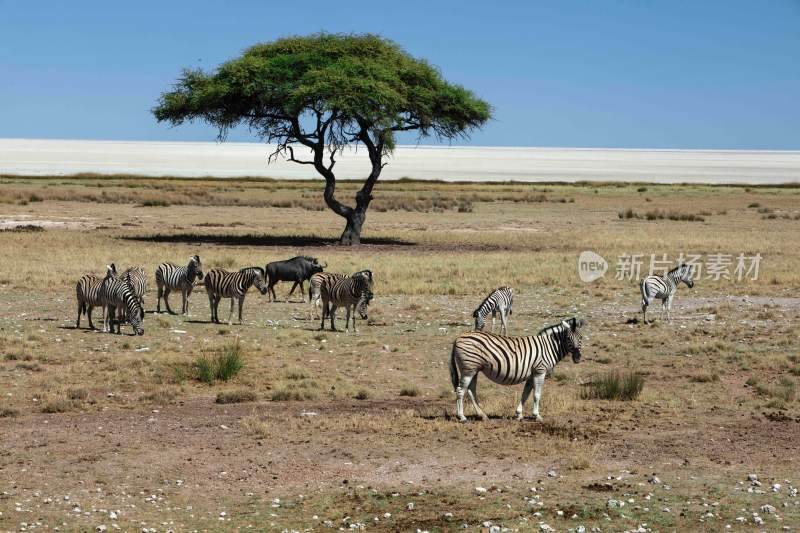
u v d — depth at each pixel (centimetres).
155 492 1130
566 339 1442
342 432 1393
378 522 1024
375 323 2495
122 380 1769
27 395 1631
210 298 2434
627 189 10681
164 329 2300
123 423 1446
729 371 1933
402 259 3966
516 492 1122
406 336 2298
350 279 2305
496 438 1353
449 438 1355
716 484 1145
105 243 4391
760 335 2333
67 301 2755
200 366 1802
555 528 993
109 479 1173
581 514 1037
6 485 1141
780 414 1528
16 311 2544
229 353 1939
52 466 1221
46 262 3584
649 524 1002
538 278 3378
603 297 2988
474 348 1420
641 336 2327
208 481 1172
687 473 1197
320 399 1670
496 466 1228
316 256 4056
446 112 5112
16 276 3192
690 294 3081
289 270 2906
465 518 1030
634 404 1617
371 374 1891
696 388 1769
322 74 4653
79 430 1398
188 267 2488
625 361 2039
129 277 2509
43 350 1998
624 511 1043
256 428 1398
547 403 1591
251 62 4806
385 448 1309
